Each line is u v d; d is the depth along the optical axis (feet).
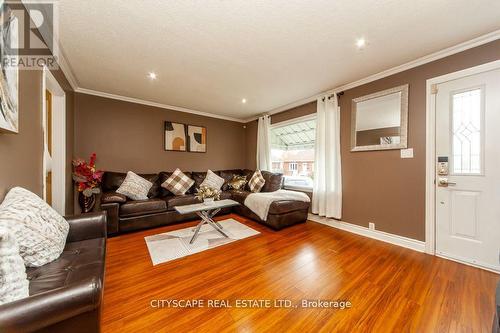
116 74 9.10
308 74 9.01
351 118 9.95
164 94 11.80
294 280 5.66
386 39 6.46
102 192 10.81
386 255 7.26
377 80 9.03
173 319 4.19
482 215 6.35
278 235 9.33
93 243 5.13
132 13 5.30
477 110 6.47
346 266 6.46
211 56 7.52
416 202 7.79
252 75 9.16
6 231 2.64
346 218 10.20
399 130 8.27
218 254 7.30
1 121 3.58
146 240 8.62
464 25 5.78
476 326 4.02
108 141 11.87
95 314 2.80
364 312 4.43
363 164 9.52
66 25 5.75
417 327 4.01
